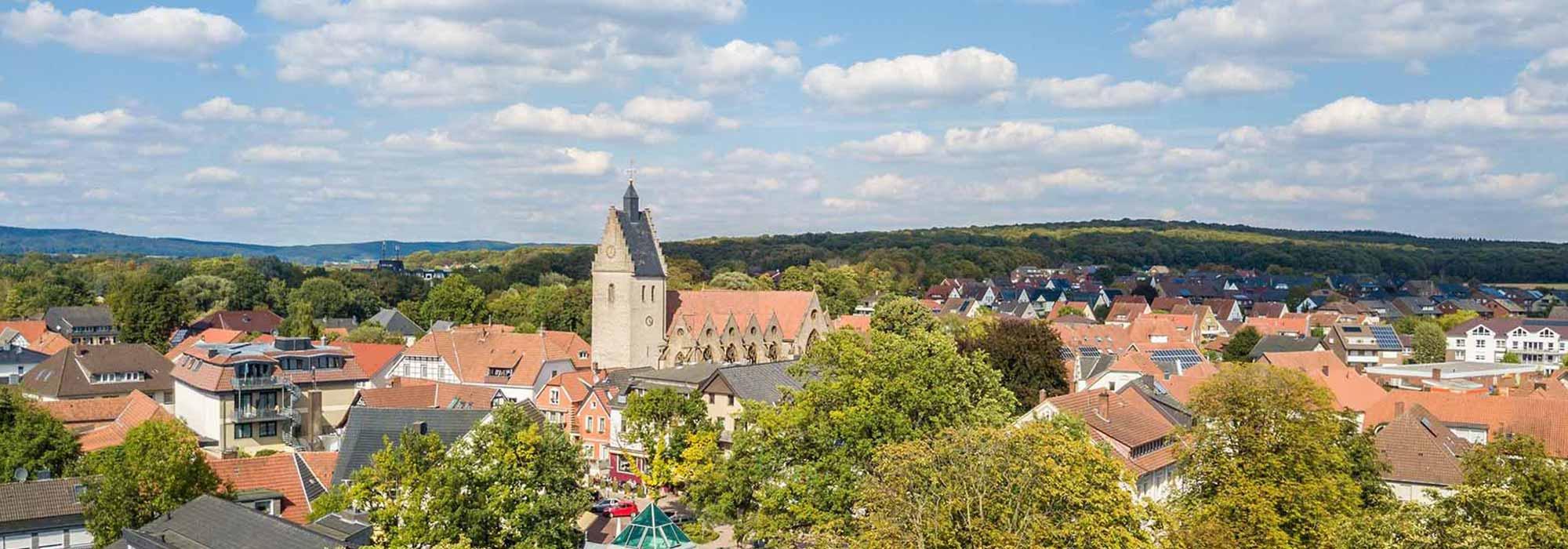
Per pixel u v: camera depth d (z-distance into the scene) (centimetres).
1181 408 12344
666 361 17588
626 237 17150
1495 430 12150
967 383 9538
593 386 14662
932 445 6812
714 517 8806
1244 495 7962
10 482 8794
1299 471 8106
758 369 13375
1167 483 10600
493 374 16825
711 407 12900
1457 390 16500
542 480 7862
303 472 9812
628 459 12688
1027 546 6012
